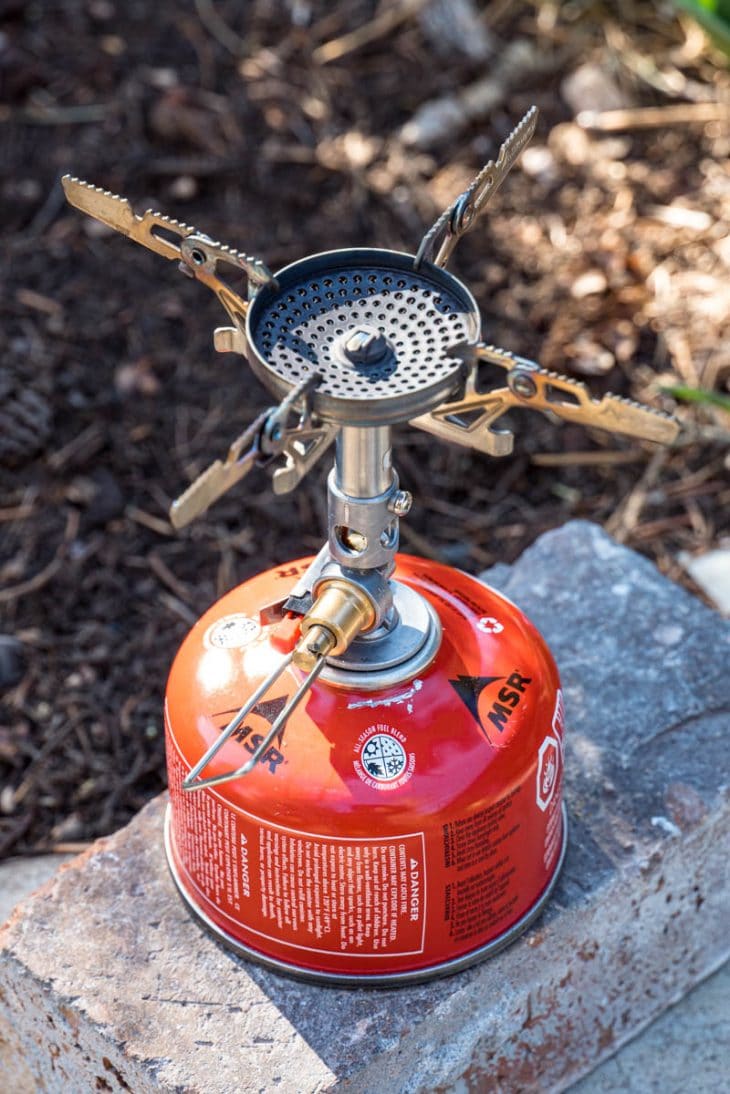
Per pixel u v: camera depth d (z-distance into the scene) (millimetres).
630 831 1485
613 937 1480
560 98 3047
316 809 1200
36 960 1385
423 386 1026
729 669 1662
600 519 2348
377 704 1232
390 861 1218
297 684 1249
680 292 2652
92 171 2859
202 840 1295
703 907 1591
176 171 2867
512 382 1063
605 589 1775
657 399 2488
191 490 1001
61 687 2104
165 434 2467
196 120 2928
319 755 1215
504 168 1116
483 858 1258
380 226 2781
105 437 2445
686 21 3172
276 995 1334
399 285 1131
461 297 1107
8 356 2521
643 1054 1594
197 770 1150
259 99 3008
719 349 2553
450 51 3117
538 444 2457
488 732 1241
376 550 1171
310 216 2799
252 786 1217
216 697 1272
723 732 1595
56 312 2623
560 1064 1528
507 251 2738
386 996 1322
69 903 1438
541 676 1317
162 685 2107
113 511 2352
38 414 2439
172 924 1410
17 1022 1457
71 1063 1412
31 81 3020
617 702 1626
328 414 1033
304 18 3189
